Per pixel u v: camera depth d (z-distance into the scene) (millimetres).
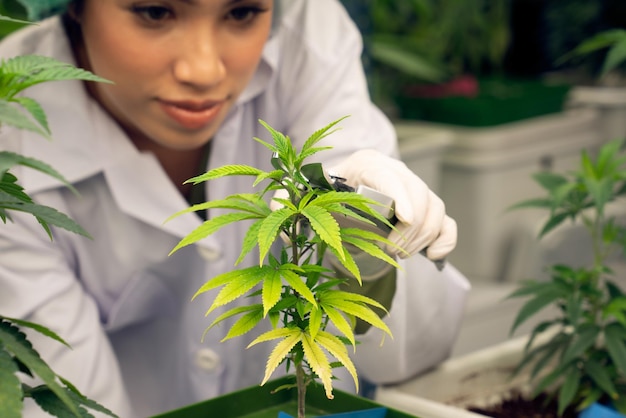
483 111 2121
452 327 1142
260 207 614
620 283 1901
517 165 2150
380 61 2271
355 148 1135
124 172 1113
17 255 1049
